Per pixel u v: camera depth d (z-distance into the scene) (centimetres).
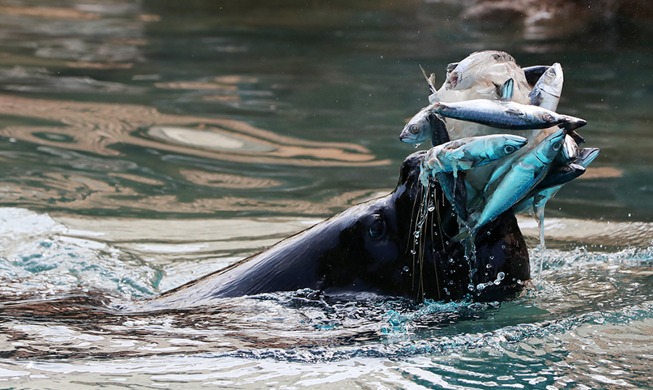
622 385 1316
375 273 1545
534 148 1360
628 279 1764
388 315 1506
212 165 2703
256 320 1522
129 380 1328
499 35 4616
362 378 1341
